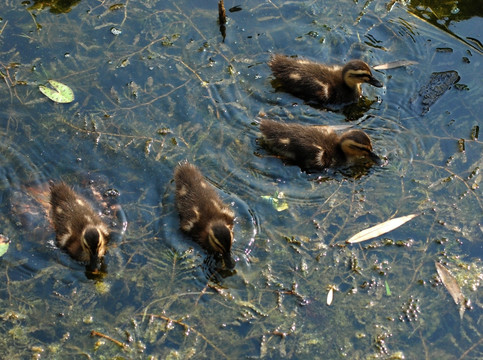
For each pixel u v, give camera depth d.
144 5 2.35
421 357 1.98
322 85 2.22
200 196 2.08
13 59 2.26
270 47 2.31
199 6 2.36
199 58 2.28
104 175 2.13
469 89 2.26
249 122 2.20
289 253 2.06
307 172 2.15
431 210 2.11
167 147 2.16
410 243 2.07
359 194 2.12
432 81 2.27
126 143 2.17
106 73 2.25
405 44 2.32
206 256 2.05
